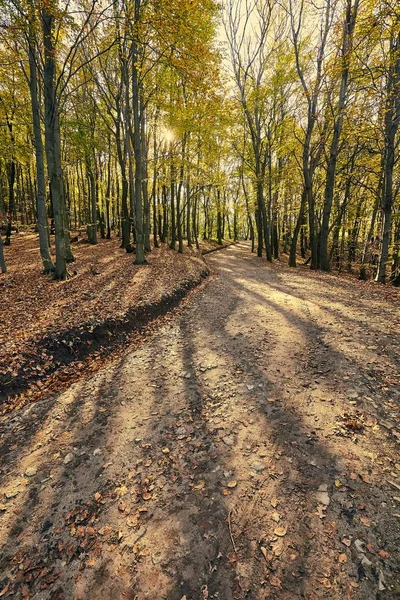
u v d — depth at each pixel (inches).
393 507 127.6
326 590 102.8
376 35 474.6
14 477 164.6
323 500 134.8
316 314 352.8
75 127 714.2
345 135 647.8
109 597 108.3
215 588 107.8
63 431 198.1
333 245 972.6
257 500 139.1
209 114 676.1
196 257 879.7
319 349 268.2
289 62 769.6
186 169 845.2
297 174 892.6
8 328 302.5
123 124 778.2
